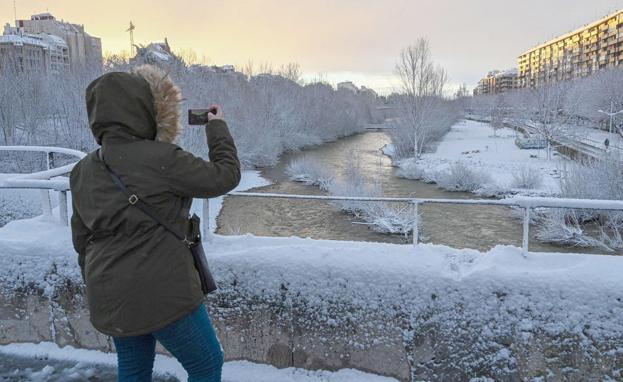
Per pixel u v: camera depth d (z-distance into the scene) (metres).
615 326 2.61
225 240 3.22
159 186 1.82
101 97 1.84
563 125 40.75
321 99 57.19
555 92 42.31
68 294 3.22
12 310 3.30
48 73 37.19
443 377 2.80
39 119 30.70
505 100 86.12
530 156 36.03
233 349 3.06
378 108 86.81
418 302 2.82
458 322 2.78
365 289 2.88
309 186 26.36
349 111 65.25
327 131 55.19
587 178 17.48
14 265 3.28
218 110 2.13
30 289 3.27
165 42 39.53
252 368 3.02
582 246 15.32
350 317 2.91
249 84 46.53
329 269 2.93
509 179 26.83
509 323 2.72
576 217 16.97
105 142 1.87
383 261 2.90
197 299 1.89
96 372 3.06
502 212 19.67
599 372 2.63
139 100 1.87
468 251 3.02
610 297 2.62
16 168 23.53
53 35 83.06
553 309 2.68
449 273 2.82
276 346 3.01
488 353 2.75
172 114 1.95
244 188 25.58
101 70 32.38
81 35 93.75
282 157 39.00
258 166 33.56
